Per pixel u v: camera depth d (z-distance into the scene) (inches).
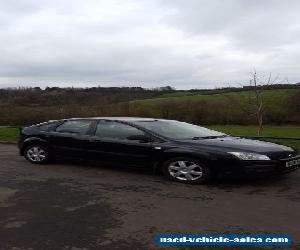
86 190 279.9
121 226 202.1
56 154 378.9
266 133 1140.5
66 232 193.5
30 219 213.6
